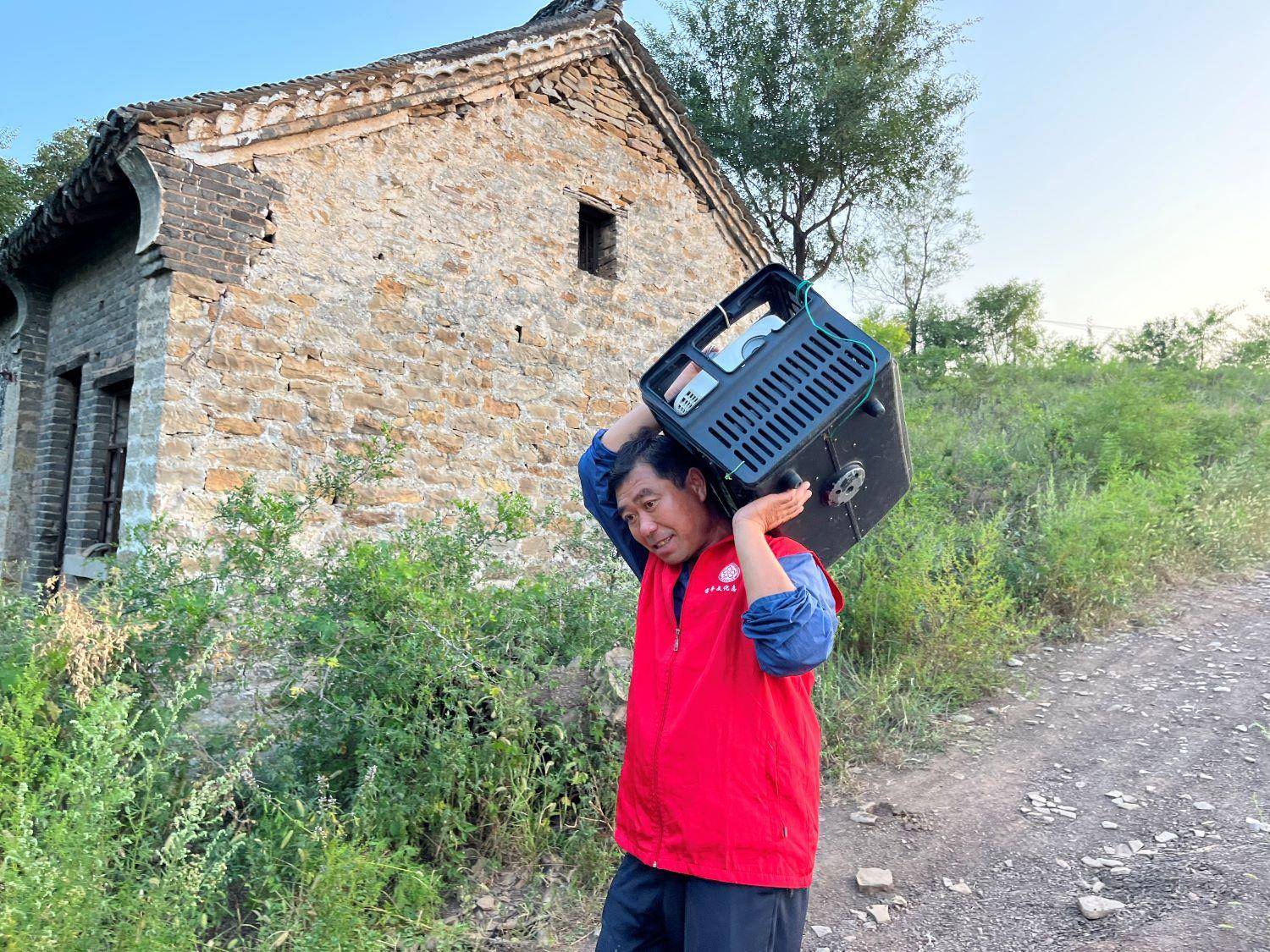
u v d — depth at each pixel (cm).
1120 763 417
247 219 619
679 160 939
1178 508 752
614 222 882
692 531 195
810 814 178
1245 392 1335
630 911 188
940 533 646
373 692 331
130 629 296
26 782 238
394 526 688
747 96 1870
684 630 186
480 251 760
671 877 182
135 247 674
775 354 183
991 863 338
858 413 185
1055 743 448
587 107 853
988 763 430
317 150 659
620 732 372
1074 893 311
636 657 198
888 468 206
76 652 280
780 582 165
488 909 308
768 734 174
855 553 594
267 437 623
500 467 763
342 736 320
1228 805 364
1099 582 625
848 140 1917
